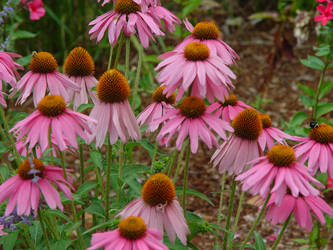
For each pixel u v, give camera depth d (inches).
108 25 34.9
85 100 35.8
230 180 57.9
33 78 34.1
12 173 36.7
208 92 31.6
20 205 29.5
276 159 30.4
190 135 31.2
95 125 31.9
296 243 49.2
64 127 30.6
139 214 30.4
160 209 30.4
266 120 34.5
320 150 33.1
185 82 30.8
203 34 33.9
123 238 28.7
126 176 34.8
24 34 51.4
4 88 46.3
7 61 34.0
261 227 50.8
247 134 32.4
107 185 33.2
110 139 31.9
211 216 51.3
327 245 48.3
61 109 30.9
